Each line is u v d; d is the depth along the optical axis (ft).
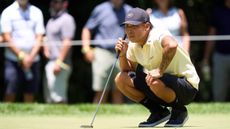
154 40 55.47
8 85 96.43
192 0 133.59
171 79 55.93
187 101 57.21
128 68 58.65
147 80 55.67
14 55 95.40
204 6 133.59
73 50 132.16
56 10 100.37
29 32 95.50
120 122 65.82
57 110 87.40
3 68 128.77
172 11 94.58
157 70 55.47
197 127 56.85
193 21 133.90
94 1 134.10
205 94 131.64
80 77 131.54
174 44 54.44
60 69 99.66
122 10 98.84
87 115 81.35
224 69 107.65
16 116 78.59
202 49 130.11
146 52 56.44
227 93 110.01
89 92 131.64
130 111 87.51
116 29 98.53
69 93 130.82
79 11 134.21
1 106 88.53
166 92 56.03
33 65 96.17
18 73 96.22
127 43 58.13
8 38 94.68
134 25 55.21
